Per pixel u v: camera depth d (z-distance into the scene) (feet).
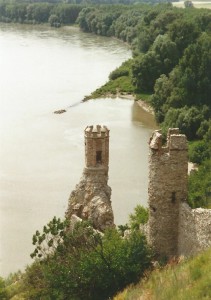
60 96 457.27
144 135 355.36
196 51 380.58
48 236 169.37
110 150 321.73
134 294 104.27
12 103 433.48
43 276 137.49
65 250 135.23
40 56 625.41
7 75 531.50
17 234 223.30
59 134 355.15
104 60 602.85
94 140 166.09
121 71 510.99
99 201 162.20
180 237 123.44
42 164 299.99
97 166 168.25
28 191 264.93
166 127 346.13
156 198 125.29
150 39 541.75
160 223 126.11
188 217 119.24
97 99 452.76
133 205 243.81
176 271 103.24
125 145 332.60
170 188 123.75
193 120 337.52
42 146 330.75
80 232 136.05
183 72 385.09
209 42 388.78
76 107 427.74
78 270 126.00
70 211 168.35
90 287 125.29
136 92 464.24
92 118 397.80
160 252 127.54
